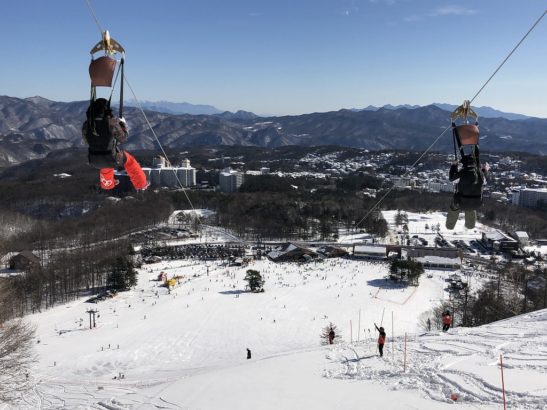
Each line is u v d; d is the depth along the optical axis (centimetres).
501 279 10400
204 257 14438
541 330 2730
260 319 8369
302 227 17825
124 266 10631
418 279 11544
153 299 9788
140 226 18138
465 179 1079
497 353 2266
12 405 3469
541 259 14125
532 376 1833
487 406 1600
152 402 2155
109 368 5759
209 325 7981
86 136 879
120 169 974
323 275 12231
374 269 12975
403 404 1716
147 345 6881
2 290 7594
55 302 9562
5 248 13675
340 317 8569
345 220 19225
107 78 848
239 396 2017
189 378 2588
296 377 2297
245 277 10844
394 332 7694
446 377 1958
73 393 3644
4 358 4100
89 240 14862
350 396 1878
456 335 2925
